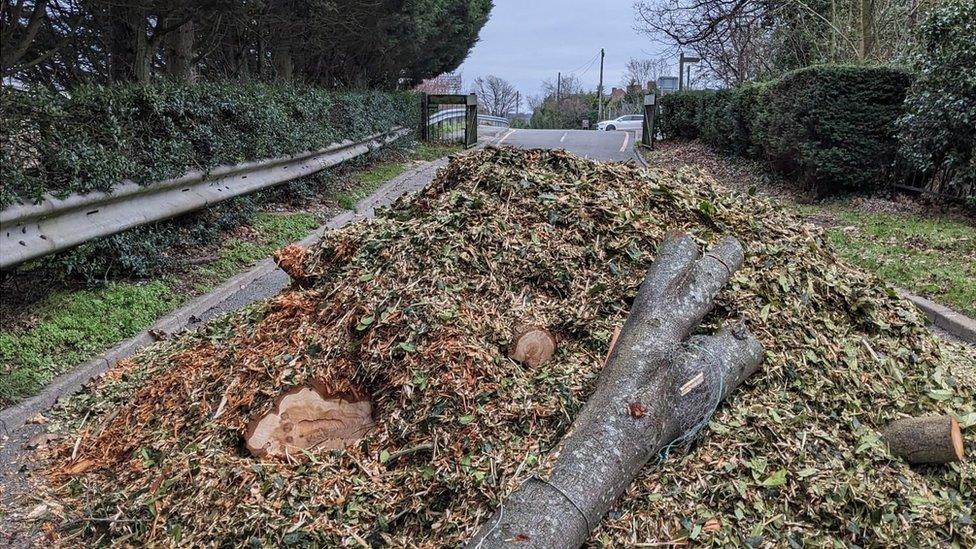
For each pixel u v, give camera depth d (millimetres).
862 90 9406
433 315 3211
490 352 3123
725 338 3061
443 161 16156
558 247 3744
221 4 8211
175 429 3191
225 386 3271
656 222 3934
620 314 3410
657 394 2689
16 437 3516
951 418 2752
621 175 4320
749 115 13320
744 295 3434
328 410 3049
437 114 22641
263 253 7102
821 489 2574
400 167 14258
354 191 11062
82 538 2721
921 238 7293
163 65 10547
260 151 7984
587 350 3273
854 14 14422
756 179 12406
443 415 2850
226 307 5645
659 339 2854
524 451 2682
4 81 6211
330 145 10867
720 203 4270
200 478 2814
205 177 6652
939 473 2824
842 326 3566
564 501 2375
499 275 3602
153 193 5820
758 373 3125
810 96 9820
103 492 2967
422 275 3488
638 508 2551
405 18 14430
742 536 2439
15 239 4238
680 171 4680
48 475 3170
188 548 2531
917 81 8602
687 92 20469
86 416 3670
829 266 4020
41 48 7770
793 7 16172
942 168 8539
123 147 5340
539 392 2971
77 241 4762
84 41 8305
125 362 4277
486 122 34188
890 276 6137
